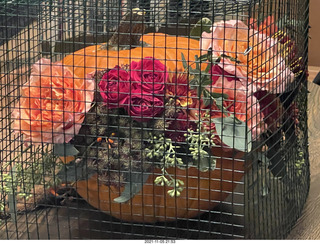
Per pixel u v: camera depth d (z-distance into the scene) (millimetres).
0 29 848
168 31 891
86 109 760
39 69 776
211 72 725
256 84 749
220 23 755
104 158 784
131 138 769
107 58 764
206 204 802
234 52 714
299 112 932
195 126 758
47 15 837
